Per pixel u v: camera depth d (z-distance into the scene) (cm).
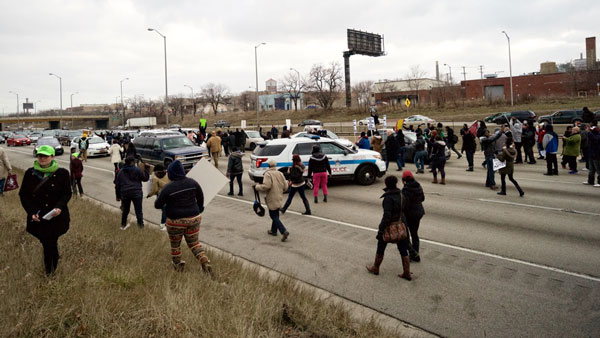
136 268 589
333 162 1410
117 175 883
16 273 533
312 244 802
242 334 410
